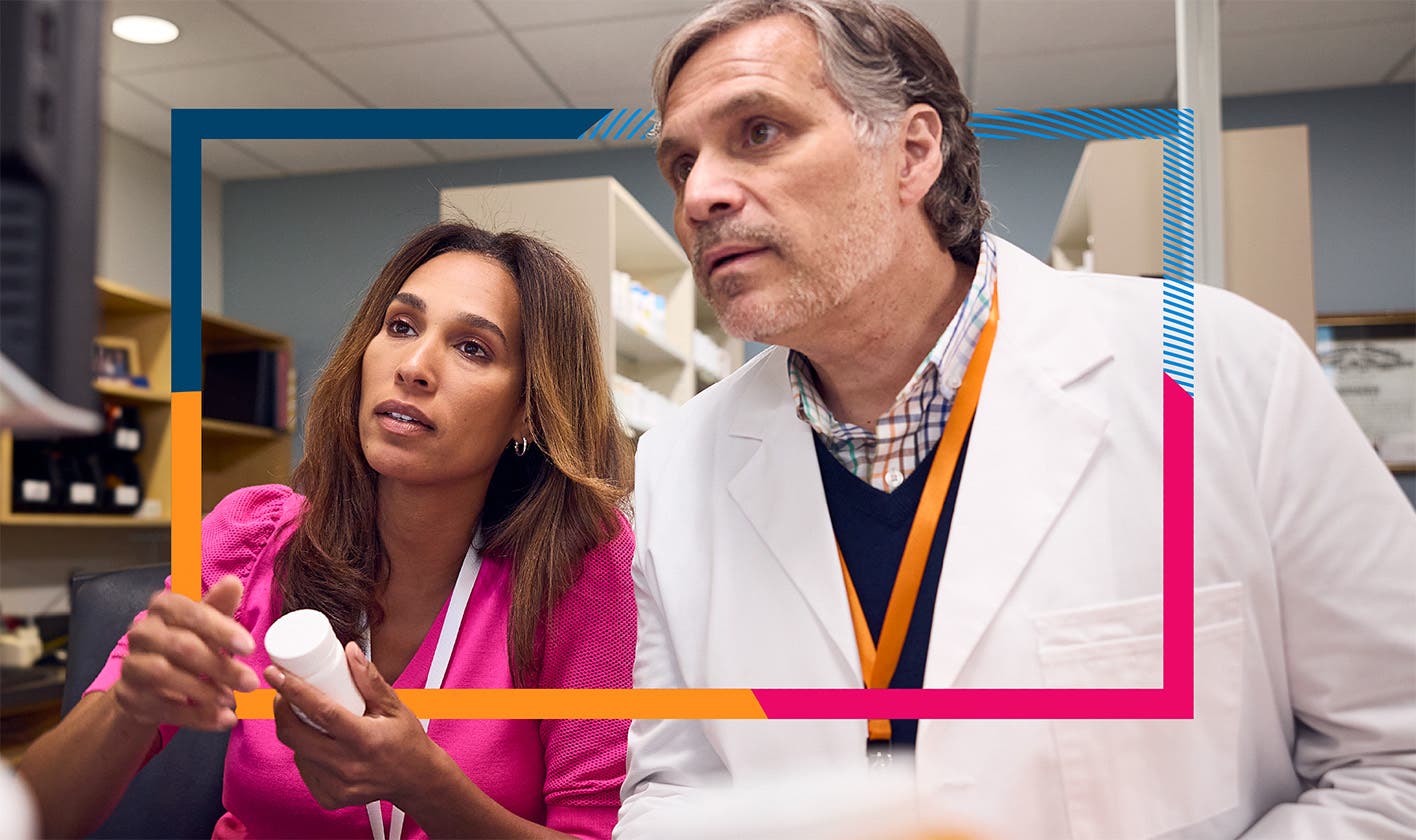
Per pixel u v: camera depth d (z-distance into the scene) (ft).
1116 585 2.63
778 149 2.46
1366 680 2.45
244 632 2.63
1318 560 2.51
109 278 11.14
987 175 3.08
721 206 2.46
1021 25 8.45
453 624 3.19
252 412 7.48
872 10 2.56
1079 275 3.12
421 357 3.23
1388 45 10.23
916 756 2.61
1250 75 10.95
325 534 3.23
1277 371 2.67
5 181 0.87
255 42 9.43
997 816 2.54
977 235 3.04
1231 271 4.96
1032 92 9.76
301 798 3.04
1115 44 8.84
